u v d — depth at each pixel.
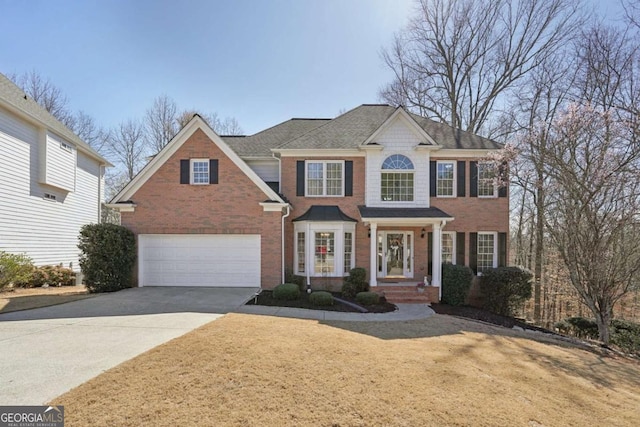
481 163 15.69
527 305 19.34
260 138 18.75
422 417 4.17
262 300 12.08
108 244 13.01
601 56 16.33
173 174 14.28
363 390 4.80
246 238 14.27
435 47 27.08
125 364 5.49
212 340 6.71
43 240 16.30
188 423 3.81
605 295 11.97
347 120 18.20
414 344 7.66
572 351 8.99
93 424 3.77
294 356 5.96
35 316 9.19
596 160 12.23
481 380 5.61
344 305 12.33
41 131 15.80
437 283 14.09
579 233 12.39
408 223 14.62
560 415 4.67
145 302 11.19
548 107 18.81
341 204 16.02
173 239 14.25
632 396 5.94
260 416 4.00
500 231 15.89
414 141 15.82
